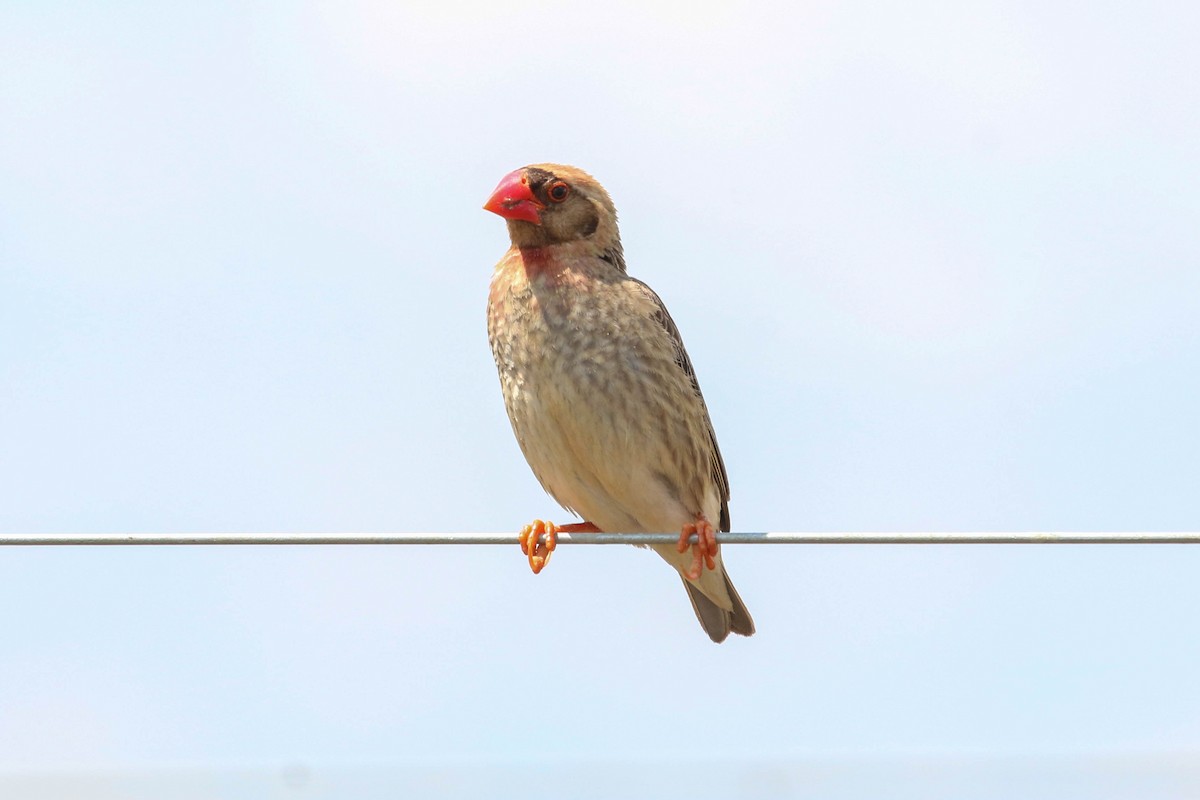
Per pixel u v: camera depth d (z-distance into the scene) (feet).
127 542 32.89
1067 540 32.14
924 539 32.99
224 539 33.01
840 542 33.40
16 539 32.89
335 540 33.19
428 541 33.42
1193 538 31.58
